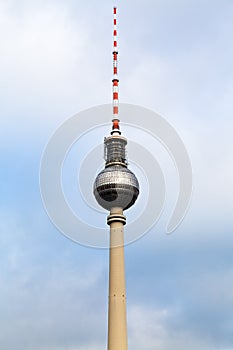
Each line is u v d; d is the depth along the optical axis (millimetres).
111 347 199875
